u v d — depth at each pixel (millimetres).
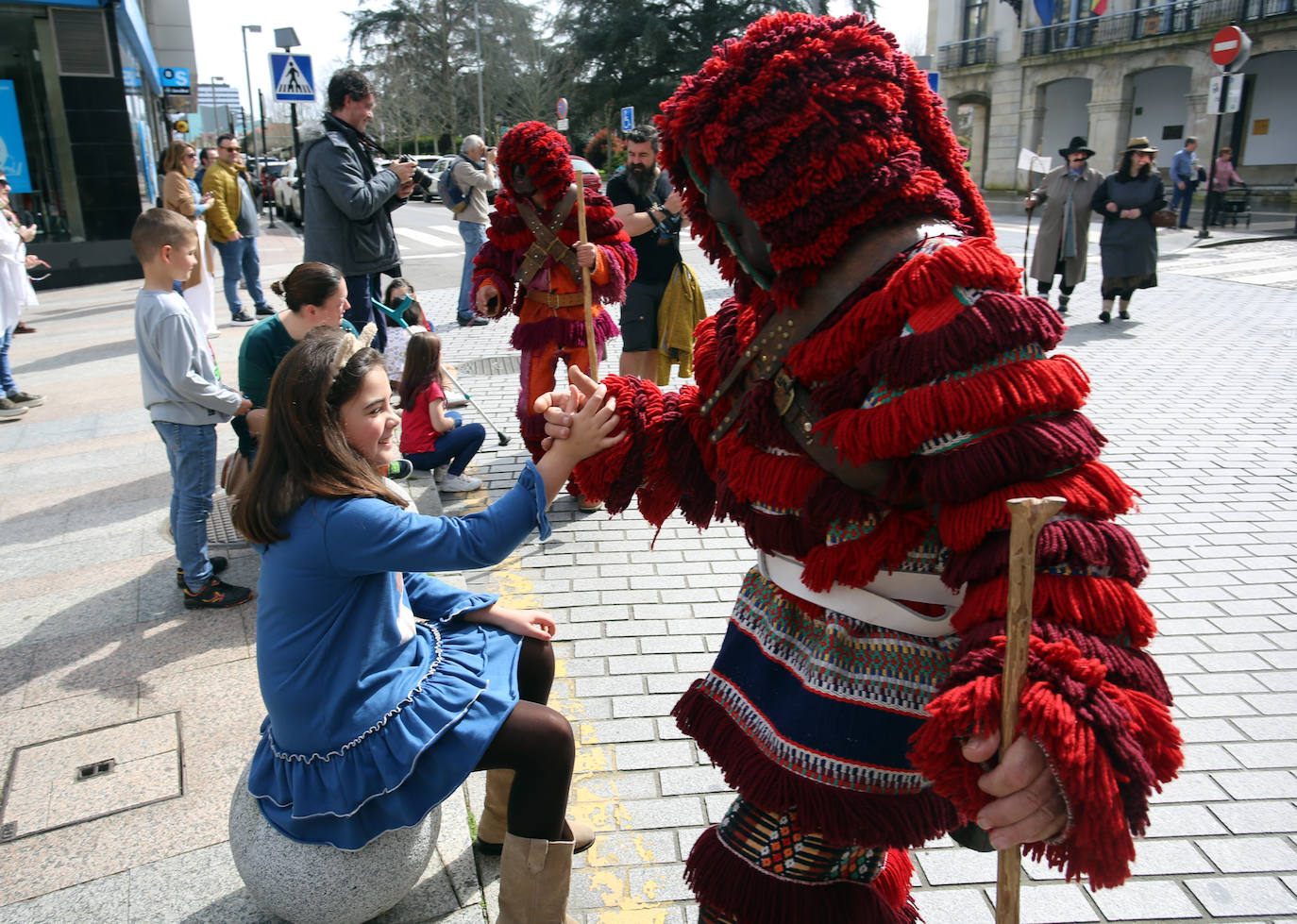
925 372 1352
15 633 3918
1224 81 18453
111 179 14852
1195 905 2469
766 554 1797
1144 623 1324
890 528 1532
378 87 49875
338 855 2146
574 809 2898
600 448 1961
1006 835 1279
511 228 5043
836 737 1614
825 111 1436
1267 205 26484
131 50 17406
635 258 5281
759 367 1627
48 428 7043
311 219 5852
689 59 38250
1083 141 10367
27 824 2771
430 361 5402
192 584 4070
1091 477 1358
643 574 4531
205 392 3834
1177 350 9094
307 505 2008
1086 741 1196
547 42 43531
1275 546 4723
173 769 3016
